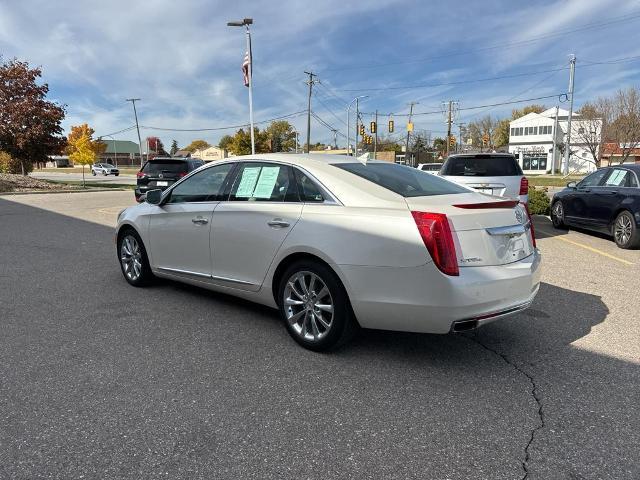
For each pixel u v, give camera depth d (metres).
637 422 3.05
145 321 4.79
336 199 3.95
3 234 10.05
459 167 9.48
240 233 4.52
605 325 4.77
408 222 3.53
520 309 3.80
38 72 25.70
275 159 4.54
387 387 3.48
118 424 2.97
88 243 9.04
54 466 2.57
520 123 86.88
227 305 5.31
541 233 10.71
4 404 3.18
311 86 48.44
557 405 3.25
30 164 29.95
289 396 3.34
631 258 7.97
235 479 2.50
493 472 2.57
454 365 3.85
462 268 3.49
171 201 5.44
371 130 43.53
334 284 3.83
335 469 2.58
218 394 3.35
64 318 4.85
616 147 51.00
